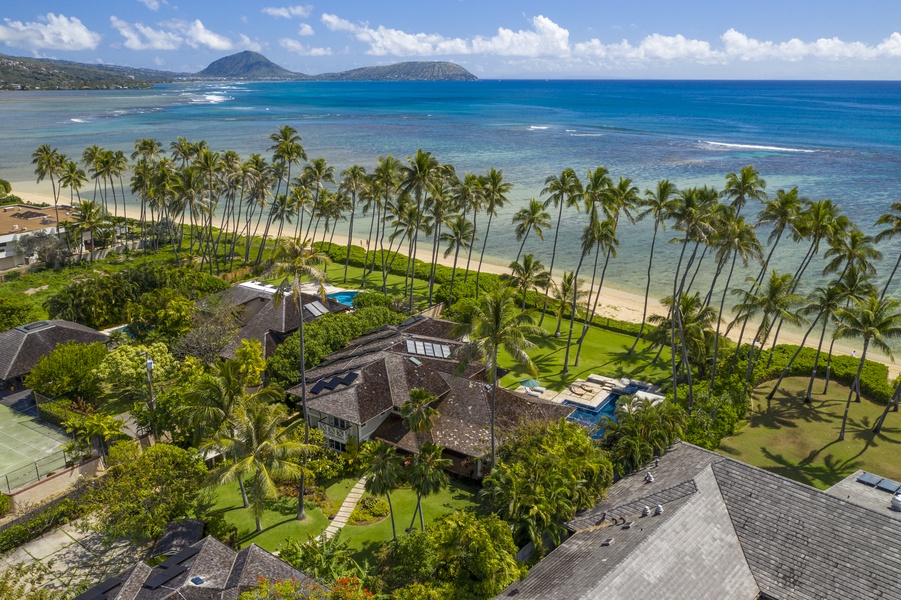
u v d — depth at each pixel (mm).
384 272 89500
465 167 182250
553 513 38094
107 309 75875
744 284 97750
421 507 44531
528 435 45531
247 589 31406
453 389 54281
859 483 39000
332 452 50562
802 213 63812
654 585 29703
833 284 67438
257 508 40156
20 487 44500
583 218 138375
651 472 41312
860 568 31016
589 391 63125
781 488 35562
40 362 56875
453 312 79375
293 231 130250
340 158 198750
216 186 104188
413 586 33281
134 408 52625
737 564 32594
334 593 31406
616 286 98188
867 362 69812
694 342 65062
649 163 185500
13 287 90312
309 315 71562
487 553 33969
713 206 62469
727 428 56094
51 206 133125
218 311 68562
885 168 174125
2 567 38406
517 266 76750
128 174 183250
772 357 69062
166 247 113375
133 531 39188
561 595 29156
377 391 52406
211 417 45156
